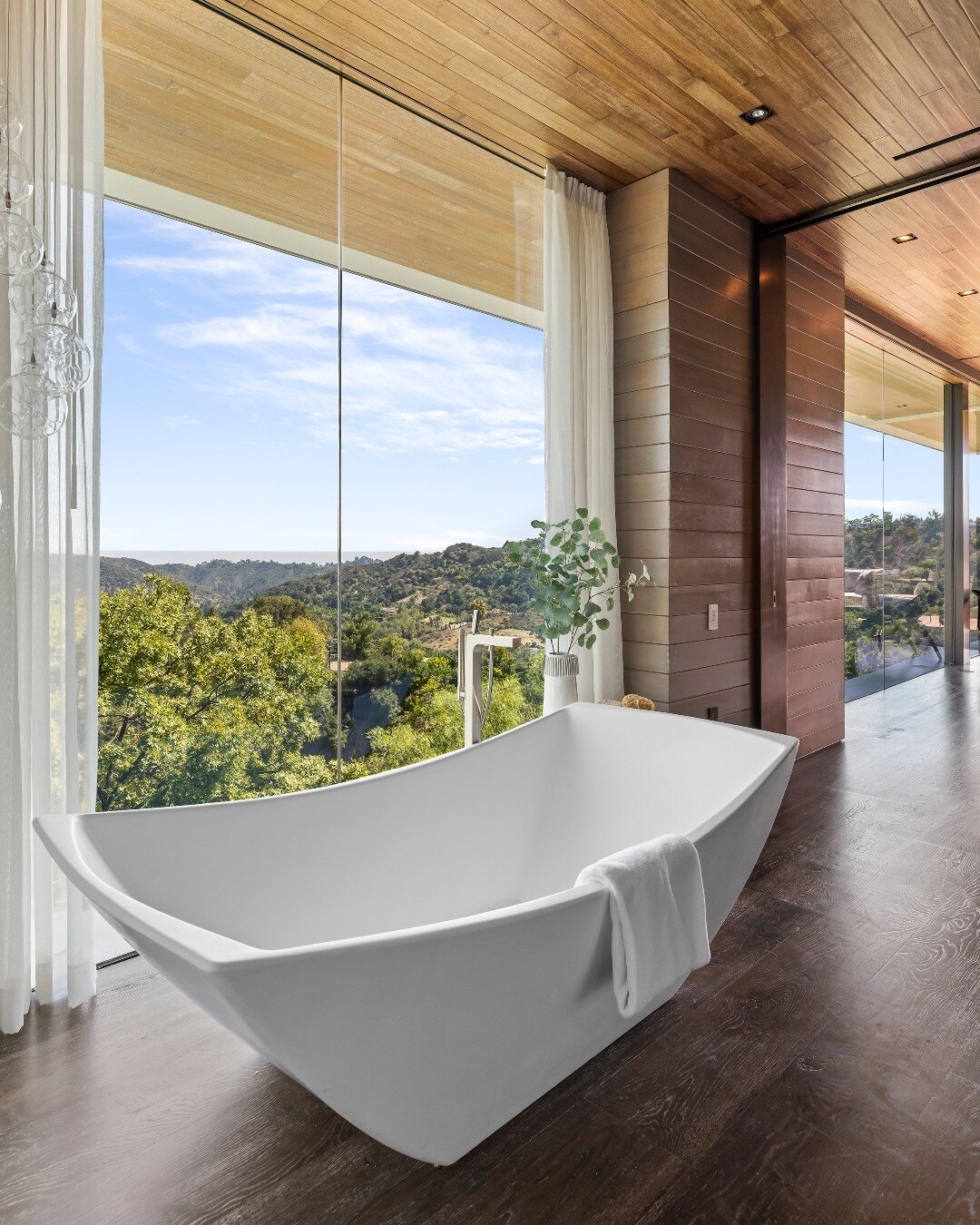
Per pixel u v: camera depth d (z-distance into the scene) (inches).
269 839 67.2
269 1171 52.2
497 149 113.8
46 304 57.4
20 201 56.3
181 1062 63.5
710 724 85.8
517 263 118.6
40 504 68.3
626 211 127.1
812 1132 55.6
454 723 111.7
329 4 82.5
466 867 83.8
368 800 75.4
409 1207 49.3
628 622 128.0
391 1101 46.4
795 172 123.2
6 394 57.5
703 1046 65.6
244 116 89.1
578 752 95.6
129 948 81.7
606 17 86.5
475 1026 47.4
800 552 158.4
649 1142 54.9
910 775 146.3
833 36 90.8
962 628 276.5
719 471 133.1
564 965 50.4
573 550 114.1
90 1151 53.7
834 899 93.4
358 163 99.0
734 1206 49.4
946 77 99.3
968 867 102.6
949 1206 49.2
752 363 141.6
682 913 55.4
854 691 210.5
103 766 82.0
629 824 90.4
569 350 119.3
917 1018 69.3
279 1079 61.6
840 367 170.1
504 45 91.1
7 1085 60.2
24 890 68.3
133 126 82.0
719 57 94.5
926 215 138.5
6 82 65.7
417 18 85.5
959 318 203.3
